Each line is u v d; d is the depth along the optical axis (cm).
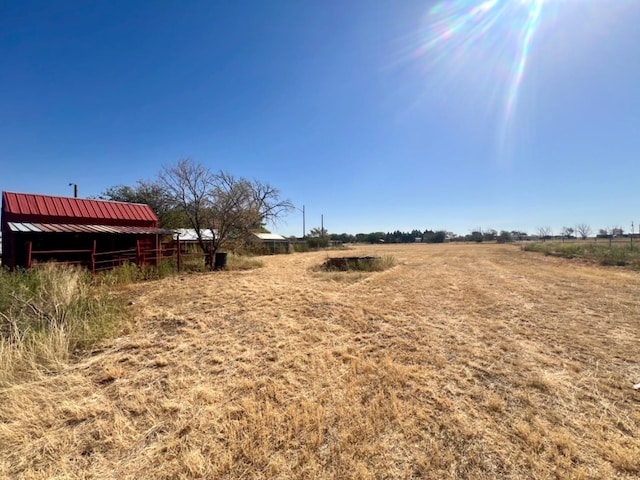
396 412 279
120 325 528
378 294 827
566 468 212
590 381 340
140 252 1297
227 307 668
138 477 211
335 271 1377
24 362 368
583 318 587
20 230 904
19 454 234
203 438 249
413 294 828
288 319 582
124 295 793
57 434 257
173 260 1401
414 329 529
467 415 276
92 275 918
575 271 1288
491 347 443
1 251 1097
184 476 209
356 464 218
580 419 269
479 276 1188
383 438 246
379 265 1441
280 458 225
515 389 323
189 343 463
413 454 228
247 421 269
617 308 659
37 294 528
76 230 1005
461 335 497
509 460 220
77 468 220
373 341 472
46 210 1124
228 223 1781
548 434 247
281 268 1557
